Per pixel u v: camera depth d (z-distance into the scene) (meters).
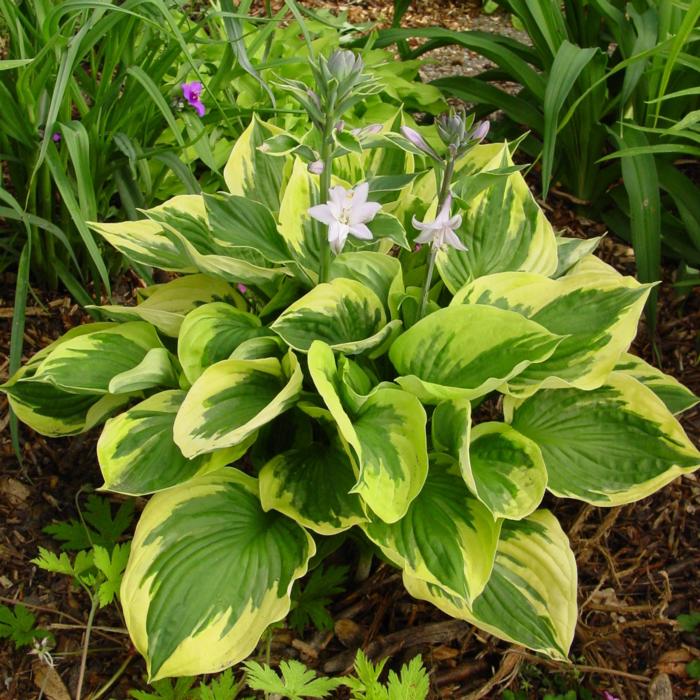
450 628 1.12
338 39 1.58
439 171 1.02
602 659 1.12
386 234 1.02
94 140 1.25
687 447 1.05
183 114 1.32
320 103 0.98
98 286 1.36
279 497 1.05
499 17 2.34
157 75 1.26
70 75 1.18
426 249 1.15
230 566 1.01
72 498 1.21
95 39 1.17
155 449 1.05
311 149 1.00
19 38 1.18
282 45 1.56
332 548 1.11
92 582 1.06
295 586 1.11
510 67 1.52
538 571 1.03
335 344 1.07
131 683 1.08
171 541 1.02
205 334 1.08
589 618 1.15
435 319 1.04
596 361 1.05
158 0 1.15
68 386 1.07
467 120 1.00
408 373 1.07
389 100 1.57
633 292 1.06
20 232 1.33
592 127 1.50
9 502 1.19
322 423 1.10
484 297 1.08
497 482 1.03
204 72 1.48
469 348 1.05
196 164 1.49
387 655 1.11
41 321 1.34
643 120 1.50
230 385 1.05
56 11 1.14
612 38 1.57
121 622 1.12
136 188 1.29
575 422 1.09
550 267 1.14
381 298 1.11
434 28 1.57
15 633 1.09
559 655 1.00
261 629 0.99
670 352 1.39
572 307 1.08
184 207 1.15
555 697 1.08
